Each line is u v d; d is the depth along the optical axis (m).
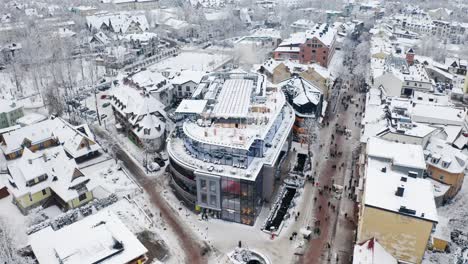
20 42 175.50
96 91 142.88
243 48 186.25
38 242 64.62
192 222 77.00
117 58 165.00
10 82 148.00
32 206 78.44
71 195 77.19
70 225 68.00
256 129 80.88
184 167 76.25
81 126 103.56
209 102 90.62
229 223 76.88
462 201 84.44
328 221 77.12
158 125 101.75
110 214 71.25
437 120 103.69
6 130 103.38
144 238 72.44
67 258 59.97
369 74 148.12
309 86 115.19
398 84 126.62
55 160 82.31
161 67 170.88
